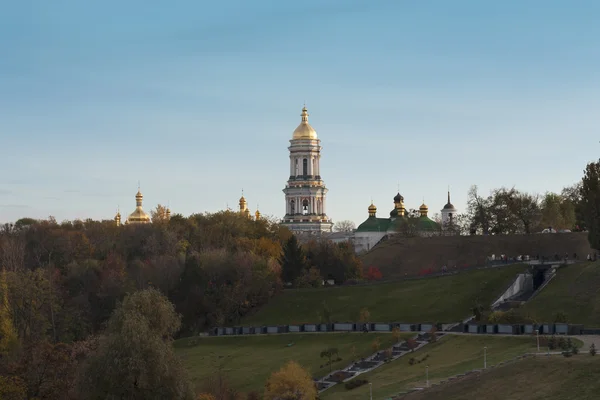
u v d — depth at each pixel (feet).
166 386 494.59
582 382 424.87
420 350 631.15
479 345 597.52
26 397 485.15
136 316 539.29
